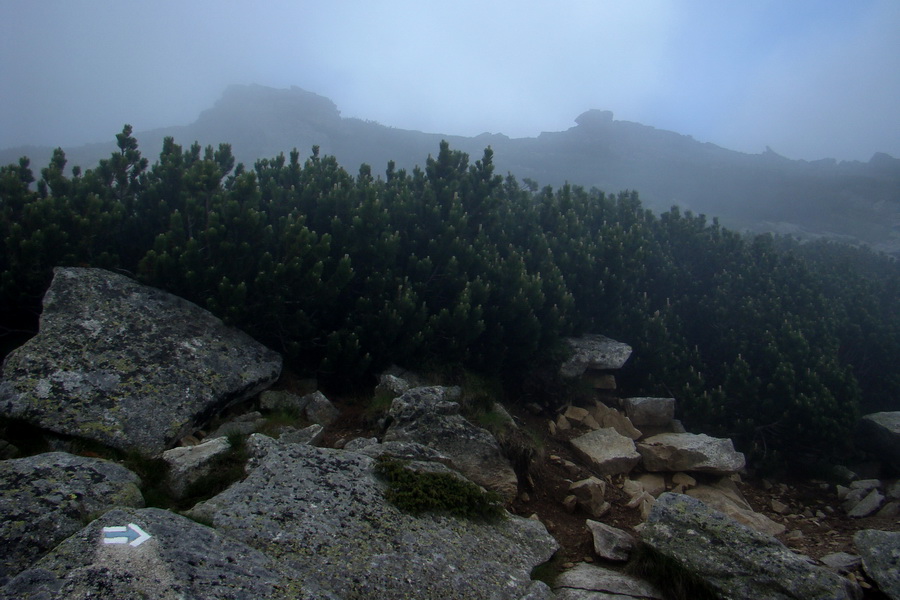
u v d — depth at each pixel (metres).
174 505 5.30
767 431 11.29
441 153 13.38
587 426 9.97
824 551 7.11
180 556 3.70
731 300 14.00
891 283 19.97
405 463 6.11
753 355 12.53
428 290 10.46
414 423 7.27
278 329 9.05
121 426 6.28
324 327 9.64
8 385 6.28
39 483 4.60
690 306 14.12
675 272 14.52
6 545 3.98
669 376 11.71
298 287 8.77
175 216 8.70
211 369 7.59
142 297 8.10
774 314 13.17
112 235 9.13
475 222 12.41
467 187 12.54
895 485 10.01
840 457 11.08
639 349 12.00
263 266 8.68
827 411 10.86
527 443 7.93
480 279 10.15
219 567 3.73
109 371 6.86
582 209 15.39
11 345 8.37
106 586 3.29
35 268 8.04
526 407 10.36
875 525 8.52
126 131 10.83
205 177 9.33
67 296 7.58
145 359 7.24
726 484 9.08
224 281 8.25
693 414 10.99
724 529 5.67
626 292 12.91
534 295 10.40
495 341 10.13
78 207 8.83
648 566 5.54
